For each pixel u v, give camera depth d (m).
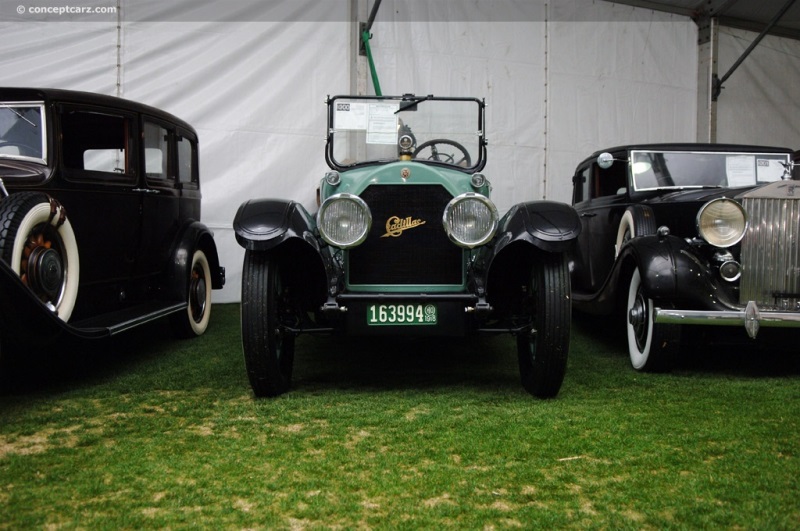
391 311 2.80
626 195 4.38
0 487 1.89
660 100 7.59
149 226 3.91
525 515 1.71
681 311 3.00
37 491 1.86
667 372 3.39
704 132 7.68
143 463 2.08
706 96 7.67
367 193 2.95
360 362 3.67
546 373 2.76
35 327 2.66
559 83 7.13
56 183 3.13
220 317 5.37
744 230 3.16
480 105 3.77
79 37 5.54
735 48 7.79
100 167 3.62
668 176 4.37
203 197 5.97
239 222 2.77
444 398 2.86
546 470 2.02
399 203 2.95
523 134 6.99
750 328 2.96
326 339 4.41
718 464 2.05
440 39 6.65
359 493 1.86
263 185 6.16
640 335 3.48
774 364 3.62
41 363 3.64
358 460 2.10
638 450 2.18
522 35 6.97
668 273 3.12
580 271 5.18
